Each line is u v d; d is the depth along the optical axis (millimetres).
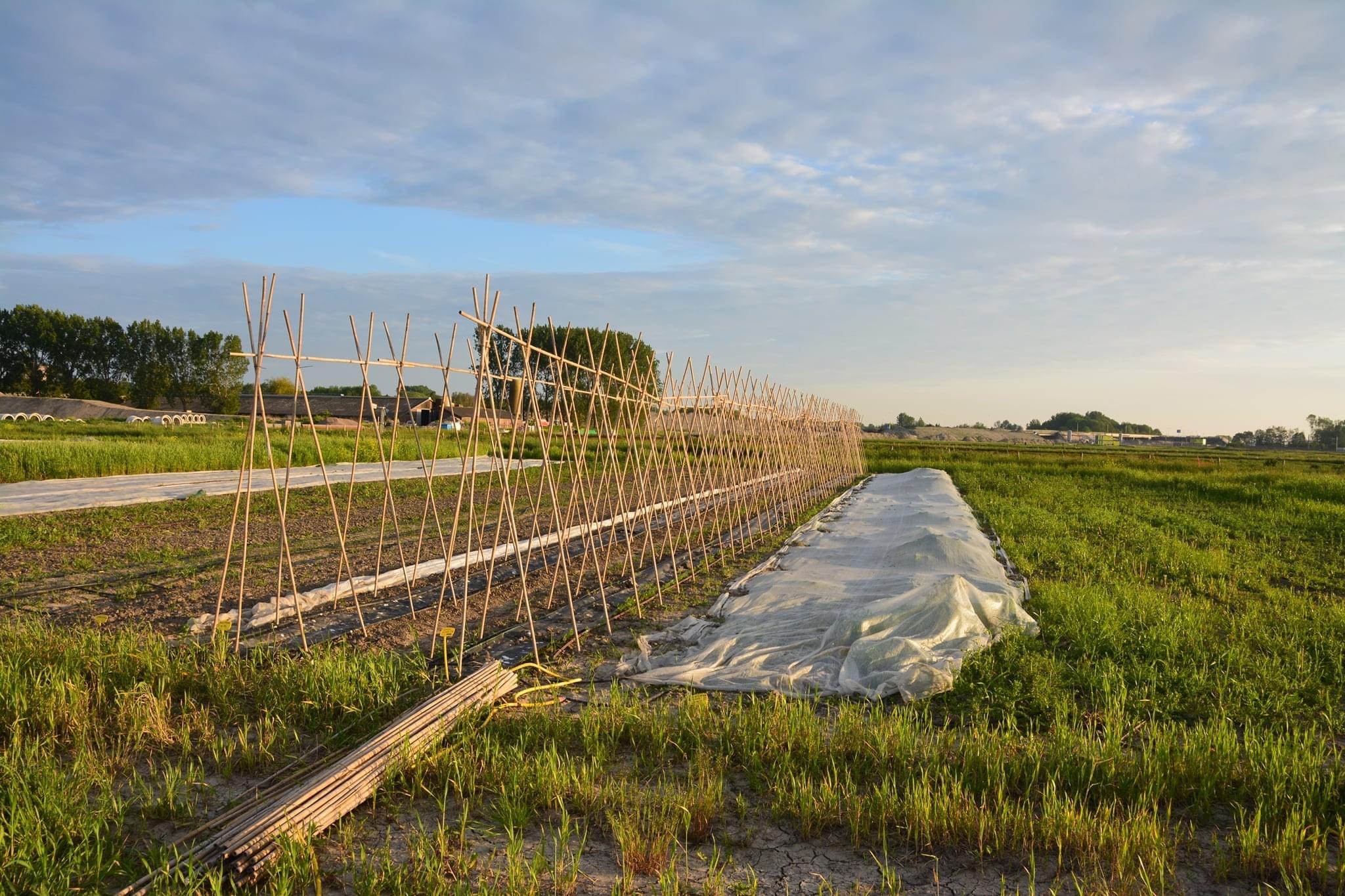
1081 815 4012
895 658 6641
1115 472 30391
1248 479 26547
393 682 5812
